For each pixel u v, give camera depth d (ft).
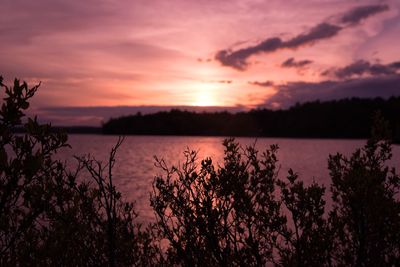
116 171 309.22
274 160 19.49
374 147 20.02
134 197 147.54
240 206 17.89
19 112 9.75
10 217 13.47
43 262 14.05
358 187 16.94
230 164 17.89
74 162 184.14
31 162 9.84
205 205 16.85
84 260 15.10
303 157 472.03
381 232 18.04
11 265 13.03
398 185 19.34
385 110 562.25
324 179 233.76
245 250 17.70
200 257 16.76
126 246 15.80
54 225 14.32
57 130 10.79
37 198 11.62
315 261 18.10
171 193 17.31
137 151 648.79
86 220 15.31
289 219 55.77
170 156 510.17
